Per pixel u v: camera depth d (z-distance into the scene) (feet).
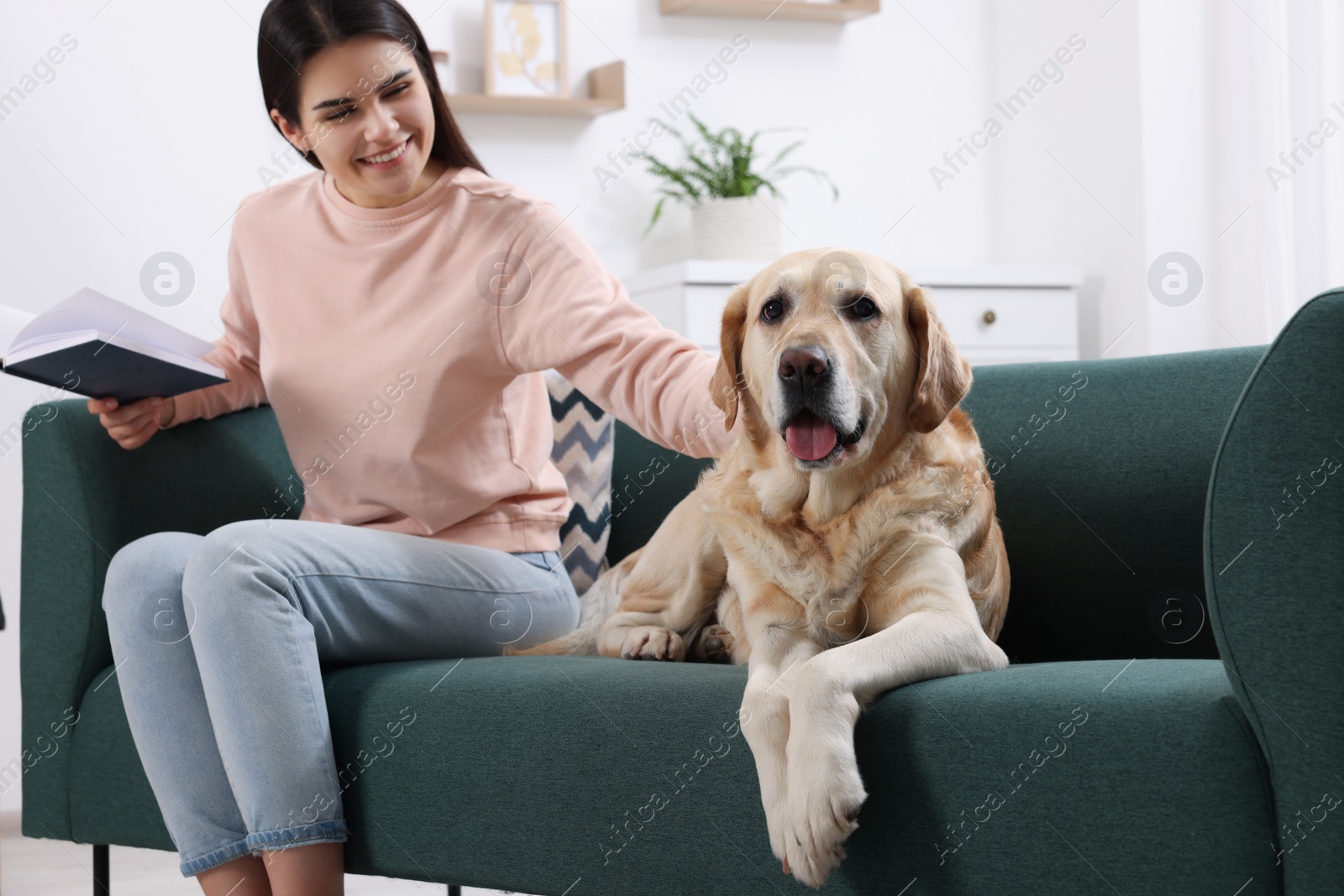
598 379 4.76
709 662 5.08
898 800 3.31
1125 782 2.99
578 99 11.09
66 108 9.49
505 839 3.95
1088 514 5.07
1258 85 9.87
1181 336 10.79
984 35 12.68
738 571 4.38
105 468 5.18
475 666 4.35
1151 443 5.01
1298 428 2.84
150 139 9.71
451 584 4.75
